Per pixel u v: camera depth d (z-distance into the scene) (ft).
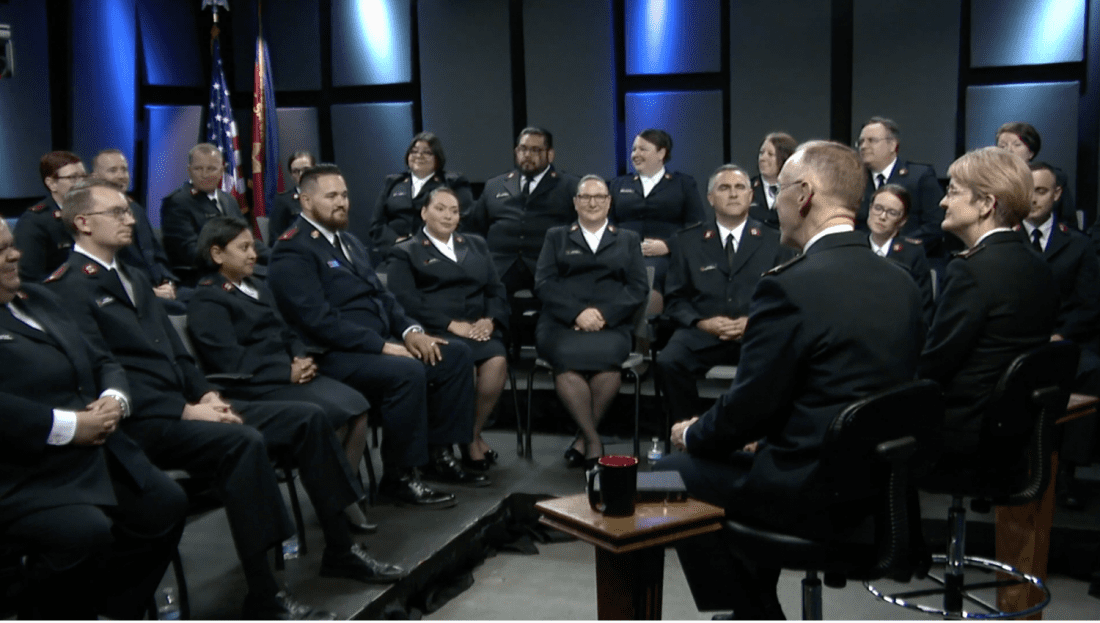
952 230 7.81
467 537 10.55
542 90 19.25
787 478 5.70
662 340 15.03
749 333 5.93
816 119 17.98
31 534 6.75
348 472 9.27
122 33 18.37
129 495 7.55
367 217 20.79
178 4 20.20
